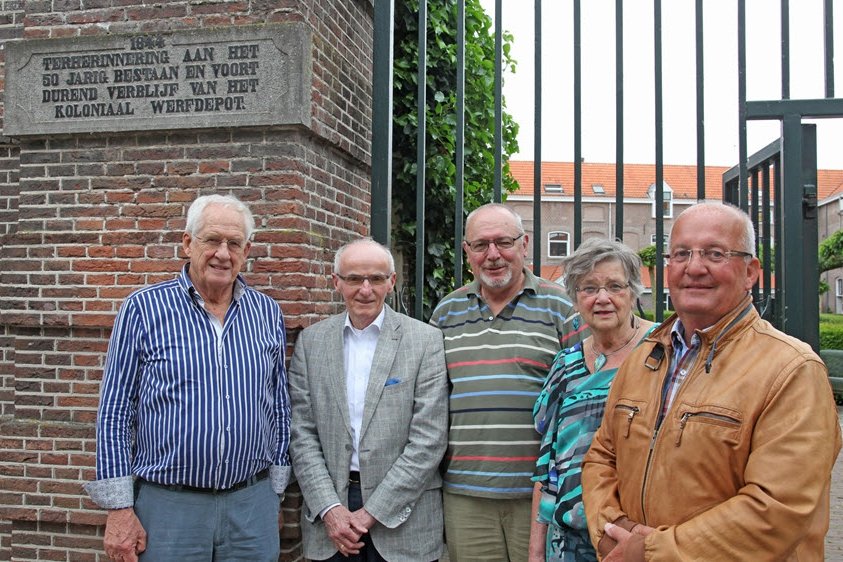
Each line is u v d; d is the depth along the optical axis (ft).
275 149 11.27
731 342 5.98
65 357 11.94
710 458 5.73
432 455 8.89
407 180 18.34
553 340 9.05
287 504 11.18
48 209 11.90
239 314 8.87
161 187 11.59
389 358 9.25
